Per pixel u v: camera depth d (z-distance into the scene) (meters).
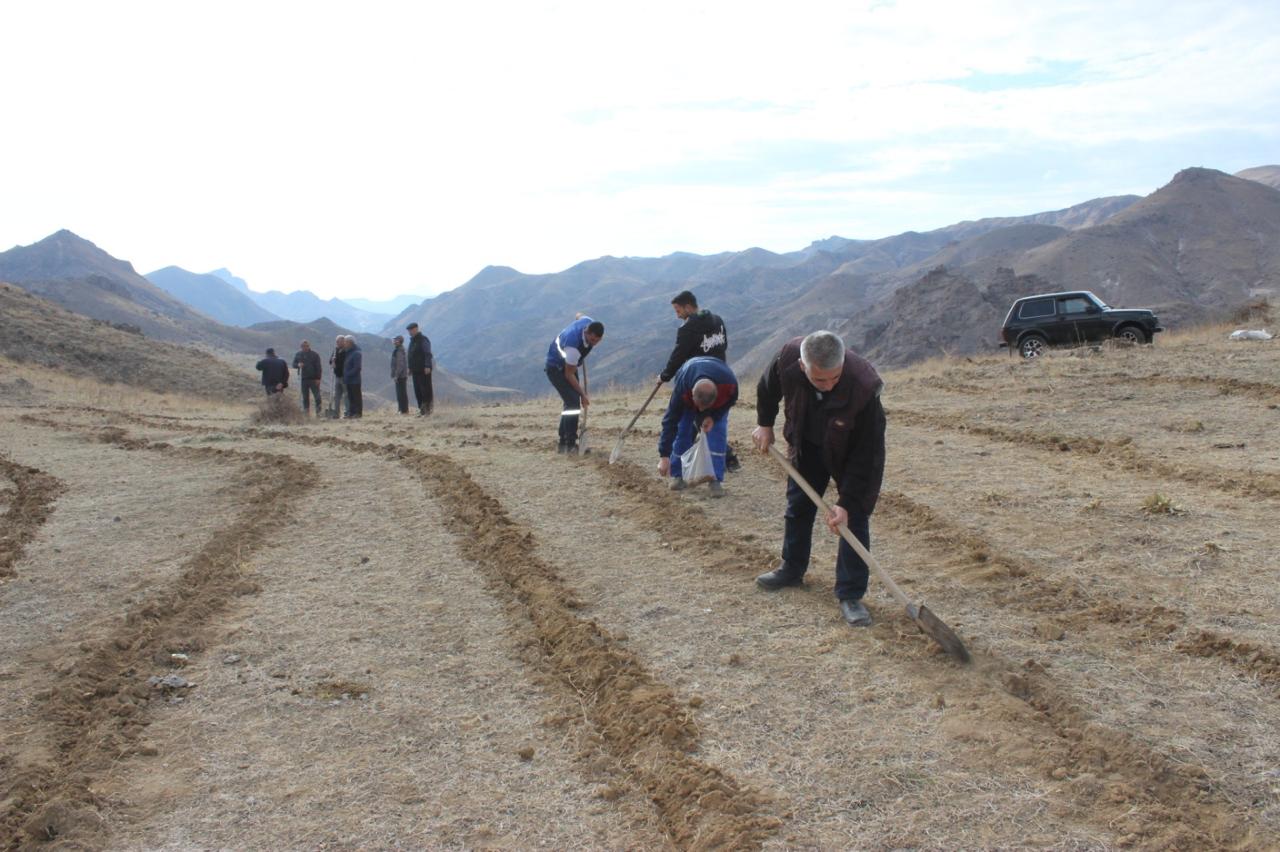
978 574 5.77
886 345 120.12
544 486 9.02
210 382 44.72
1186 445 9.12
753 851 3.19
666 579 6.10
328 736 4.22
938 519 6.95
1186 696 4.14
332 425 16.14
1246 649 4.46
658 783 3.70
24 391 27.22
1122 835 3.20
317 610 5.83
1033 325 21.36
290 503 8.84
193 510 8.77
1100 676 4.37
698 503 7.97
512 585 6.15
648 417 14.06
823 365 4.86
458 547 7.12
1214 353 15.85
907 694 4.30
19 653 5.27
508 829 3.47
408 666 4.96
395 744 4.13
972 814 3.37
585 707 4.41
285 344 198.00
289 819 3.57
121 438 14.37
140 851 3.40
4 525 8.32
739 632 5.15
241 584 6.29
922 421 11.65
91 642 5.38
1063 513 6.97
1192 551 5.94
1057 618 5.05
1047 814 3.35
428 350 17.91
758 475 9.10
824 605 5.48
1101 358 16.75
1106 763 3.64
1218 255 197.75
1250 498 7.07
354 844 3.40
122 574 6.70
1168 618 4.91
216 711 4.49
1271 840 3.11
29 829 3.49
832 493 7.80
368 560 6.89
